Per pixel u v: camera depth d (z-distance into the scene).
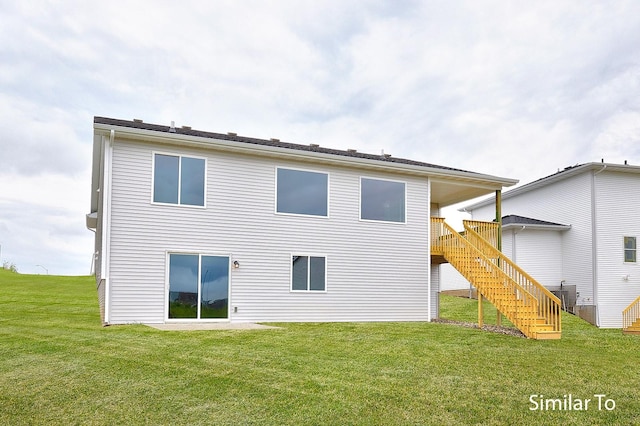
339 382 6.58
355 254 13.88
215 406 5.62
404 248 14.56
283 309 12.81
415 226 14.80
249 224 12.62
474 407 5.81
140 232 11.39
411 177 14.91
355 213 14.02
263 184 12.90
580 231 19.58
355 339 9.77
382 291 14.12
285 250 12.98
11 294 18.08
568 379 7.11
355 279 13.81
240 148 12.27
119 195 11.25
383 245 14.29
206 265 12.07
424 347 9.10
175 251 11.72
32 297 17.30
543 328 11.01
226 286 12.25
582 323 17.48
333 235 13.66
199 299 11.91
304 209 13.38
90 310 13.88
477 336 10.68
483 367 7.62
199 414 5.39
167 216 11.72
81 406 5.59
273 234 12.88
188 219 11.94
